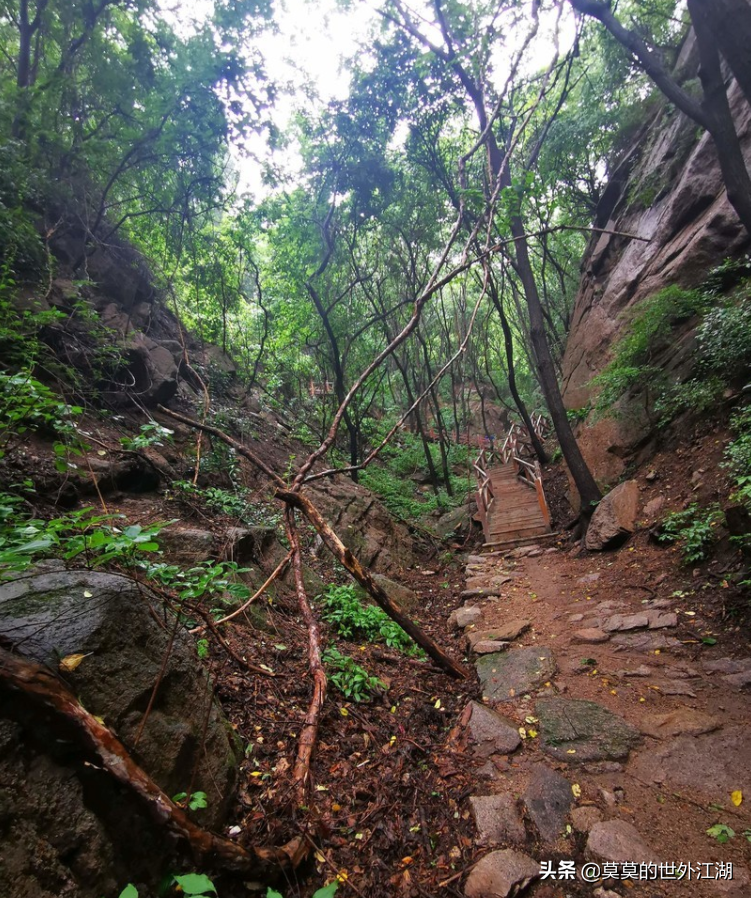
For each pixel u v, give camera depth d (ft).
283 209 31.45
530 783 8.68
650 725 9.83
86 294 23.32
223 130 25.61
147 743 5.87
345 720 10.52
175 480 18.44
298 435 34.22
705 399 19.49
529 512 32.60
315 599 16.74
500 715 11.04
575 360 38.91
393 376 55.52
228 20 24.38
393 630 15.84
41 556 7.20
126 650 6.20
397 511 34.53
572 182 41.86
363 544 24.53
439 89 28.17
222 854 5.82
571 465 25.82
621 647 13.33
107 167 25.07
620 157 41.22
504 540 29.35
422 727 10.85
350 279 35.32
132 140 24.53
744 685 10.52
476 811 8.04
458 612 19.15
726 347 18.49
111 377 19.52
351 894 6.63
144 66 25.20
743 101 25.67
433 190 32.30
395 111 29.19
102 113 25.05
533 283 27.63
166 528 14.02
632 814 7.72
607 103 34.42
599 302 36.83
